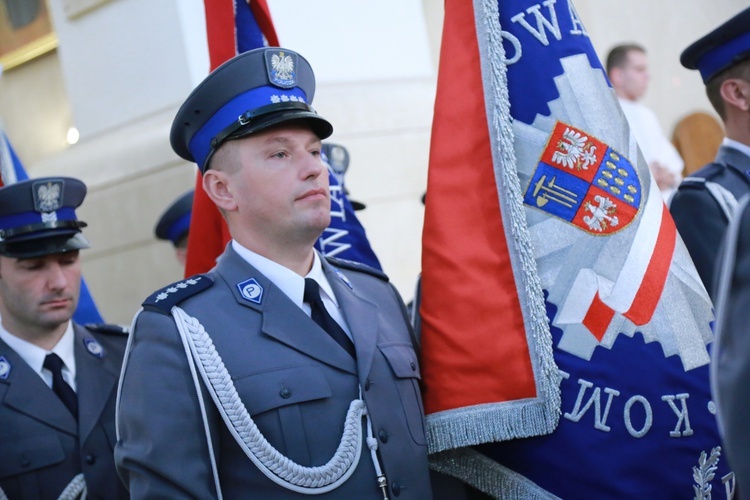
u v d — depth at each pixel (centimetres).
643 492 315
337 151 484
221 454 304
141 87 735
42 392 414
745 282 229
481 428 321
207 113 322
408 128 746
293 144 315
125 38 742
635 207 334
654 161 830
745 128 424
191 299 317
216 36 387
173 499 290
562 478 320
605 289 325
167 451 294
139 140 724
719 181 415
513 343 323
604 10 937
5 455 402
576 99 337
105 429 416
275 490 298
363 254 445
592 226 329
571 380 321
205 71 706
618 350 321
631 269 326
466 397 324
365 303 338
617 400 319
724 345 232
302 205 312
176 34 705
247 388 301
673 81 955
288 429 301
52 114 1053
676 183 843
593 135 334
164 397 299
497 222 332
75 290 426
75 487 404
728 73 426
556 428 321
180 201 551
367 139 729
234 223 327
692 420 320
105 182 741
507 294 327
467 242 333
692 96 961
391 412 318
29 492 402
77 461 409
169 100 717
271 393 302
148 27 725
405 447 317
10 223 418
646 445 317
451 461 337
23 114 1077
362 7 748
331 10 734
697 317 330
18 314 418
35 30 1048
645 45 950
